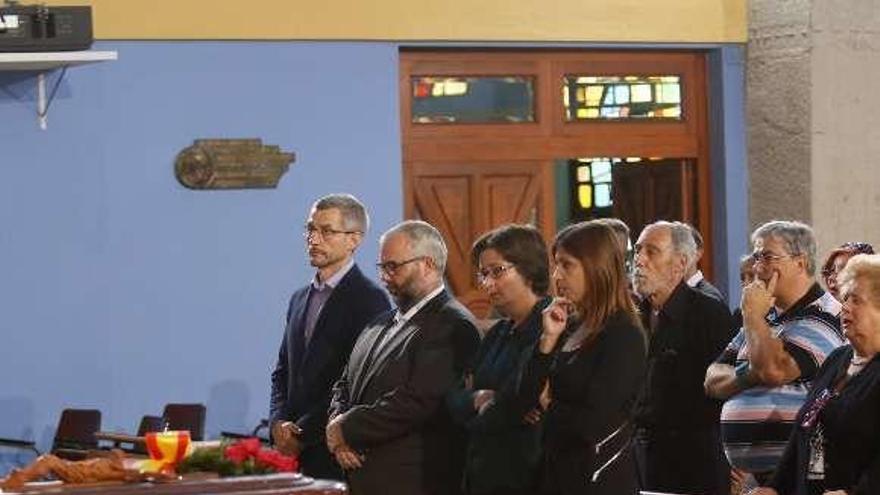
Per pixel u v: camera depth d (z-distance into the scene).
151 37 13.22
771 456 9.40
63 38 12.31
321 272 10.47
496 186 14.45
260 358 13.45
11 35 12.20
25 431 12.92
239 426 13.38
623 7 14.38
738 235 14.72
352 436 9.45
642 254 10.50
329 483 7.50
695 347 10.42
